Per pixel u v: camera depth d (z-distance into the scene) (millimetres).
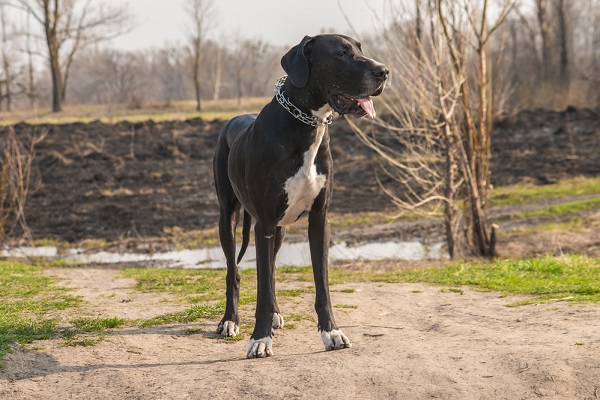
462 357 4566
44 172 20938
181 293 7789
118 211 17125
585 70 39656
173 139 24531
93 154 22594
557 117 28656
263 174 5016
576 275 8125
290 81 4977
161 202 18016
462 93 10922
